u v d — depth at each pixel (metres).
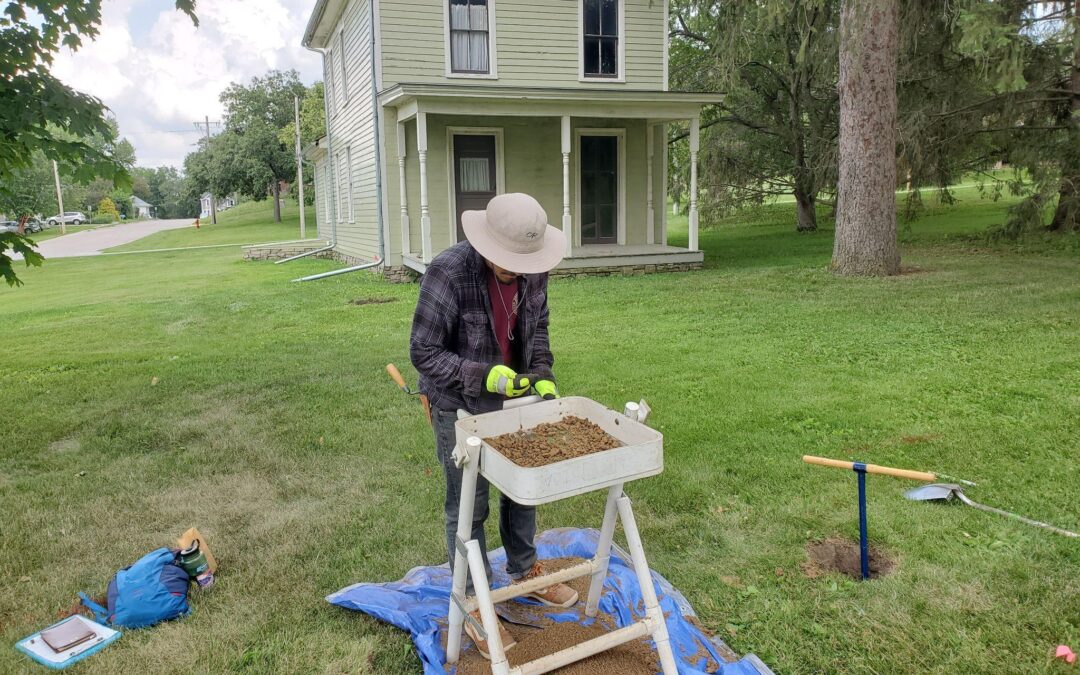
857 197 11.42
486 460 2.32
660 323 8.78
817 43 15.45
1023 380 5.69
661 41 14.68
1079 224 14.85
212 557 3.38
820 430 4.92
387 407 5.84
